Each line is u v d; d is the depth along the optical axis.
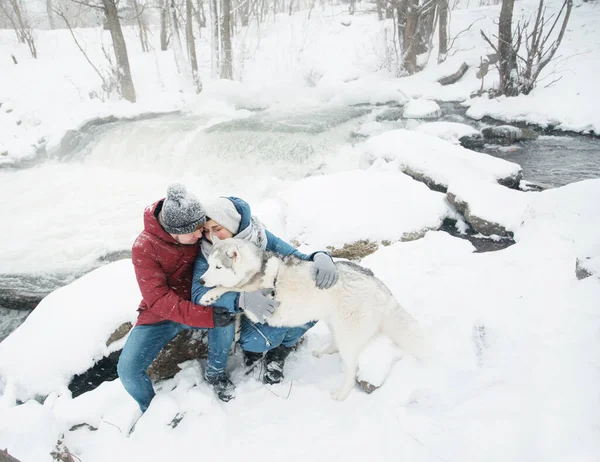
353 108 12.38
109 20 12.73
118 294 3.53
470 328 3.05
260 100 13.39
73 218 7.09
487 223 5.05
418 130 9.52
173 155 9.59
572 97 10.70
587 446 1.95
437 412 2.44
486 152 8.73
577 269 3.40
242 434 2.55
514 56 11.29
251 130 9.73
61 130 11.23
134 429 2.66
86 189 8.44
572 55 12.24
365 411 2.56
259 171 8.73
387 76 15.70
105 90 13.39
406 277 4.04
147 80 15.29
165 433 2.59
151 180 8.93
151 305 2.59
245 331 2.86
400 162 7.00
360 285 2.74
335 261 2.95
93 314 3.35
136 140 10.19
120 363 2.67
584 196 4.74
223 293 2.70
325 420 2.58
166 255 2.70
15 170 9.92
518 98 11.34
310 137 9.25
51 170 9.83
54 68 15.69
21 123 12.16
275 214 5.69
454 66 14.44
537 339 2.79
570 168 7.50
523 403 2.30
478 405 2.39
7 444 2.50
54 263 5.77
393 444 2.29
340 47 18.89
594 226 4.08
